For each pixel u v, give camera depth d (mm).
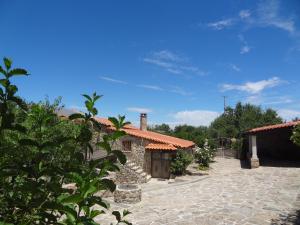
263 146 32094
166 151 23344
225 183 20625
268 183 19875
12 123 2143
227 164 30625
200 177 23609
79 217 1916
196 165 29266
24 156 2273
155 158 23578
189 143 31141
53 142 2156
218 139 44062
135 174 21219
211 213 13531
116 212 2463
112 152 2189
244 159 34469
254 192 17594
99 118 24469
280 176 21875
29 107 2471
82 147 2457
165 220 12531
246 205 14812
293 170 23734
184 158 24406
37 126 2490
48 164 2215
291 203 14898
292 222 11984
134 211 13977
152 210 14195
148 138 23656
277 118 57250
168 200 16281
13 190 2051
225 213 13500
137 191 15727
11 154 2232
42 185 2080
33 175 2072
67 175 1994
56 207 1847
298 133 10977
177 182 21719
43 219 2016
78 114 2387
